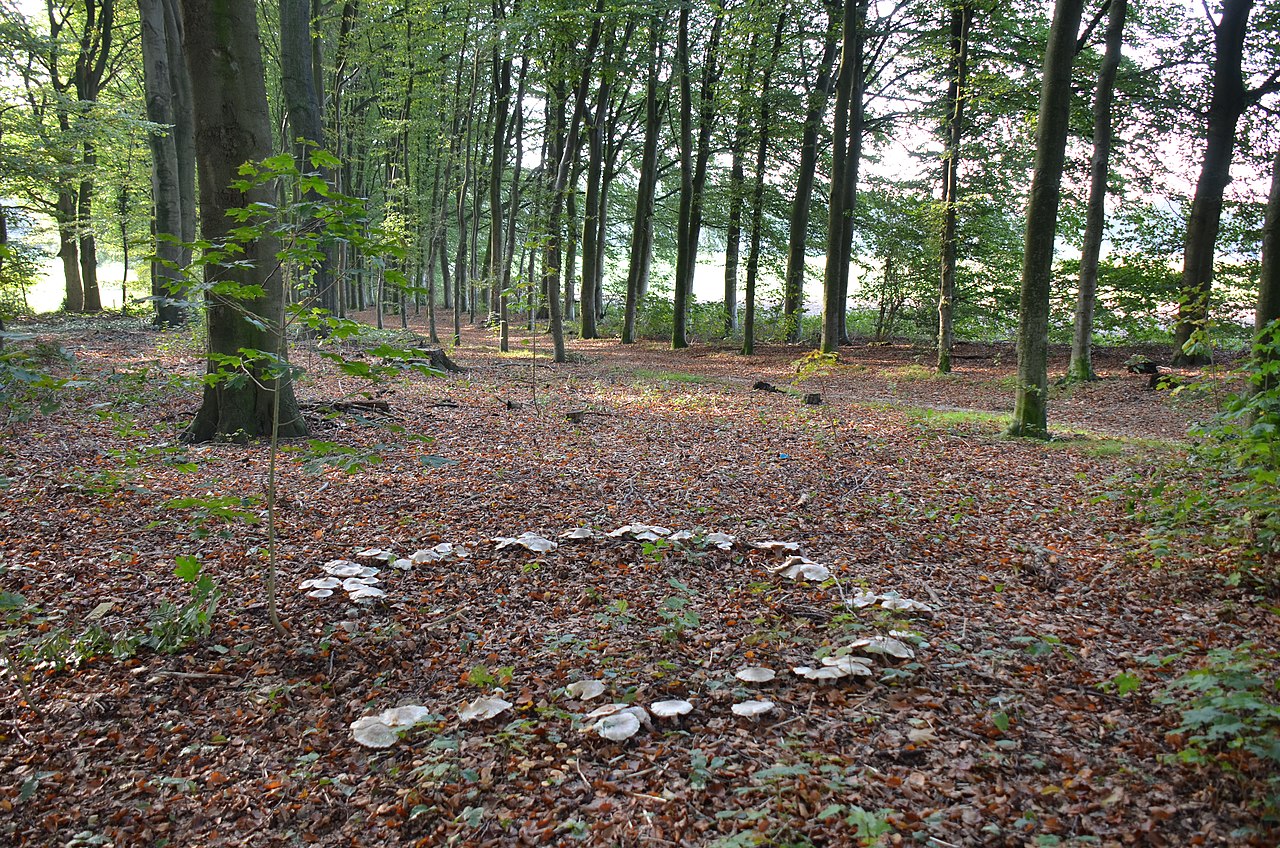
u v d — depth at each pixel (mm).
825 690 3568
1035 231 10062
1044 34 19922
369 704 3658
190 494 6734
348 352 15852
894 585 5051
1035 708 3365
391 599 4758
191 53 7836
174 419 9414
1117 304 19594
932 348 22438
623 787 2912
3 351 3479
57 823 2869
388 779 3072
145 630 4246
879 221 24188
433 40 21094
